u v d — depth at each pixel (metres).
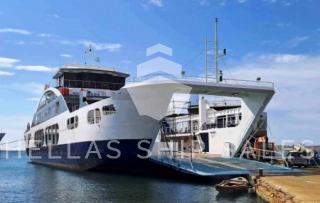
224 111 52.84
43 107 64.19
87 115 42.97
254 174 33.53
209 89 39.25
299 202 19.50
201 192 30.12
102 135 40.53
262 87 41.25
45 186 36.25
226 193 29.55
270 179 29.56
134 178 39.72
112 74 56.50
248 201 26.27
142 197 28.16
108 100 39.91
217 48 47.72
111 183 35.97
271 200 25.20
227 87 39.94
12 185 37.84
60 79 57.75
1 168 66.00
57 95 54.91
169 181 37.00
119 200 27.16
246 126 43.94
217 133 49.66
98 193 30.38
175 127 57.09
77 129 45.53
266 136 50.78
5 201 28.09
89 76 55.56
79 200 27.52
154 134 38.97
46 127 61.09
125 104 38.66
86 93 52.97
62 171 51.53
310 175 33.88
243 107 44.53
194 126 57.91
